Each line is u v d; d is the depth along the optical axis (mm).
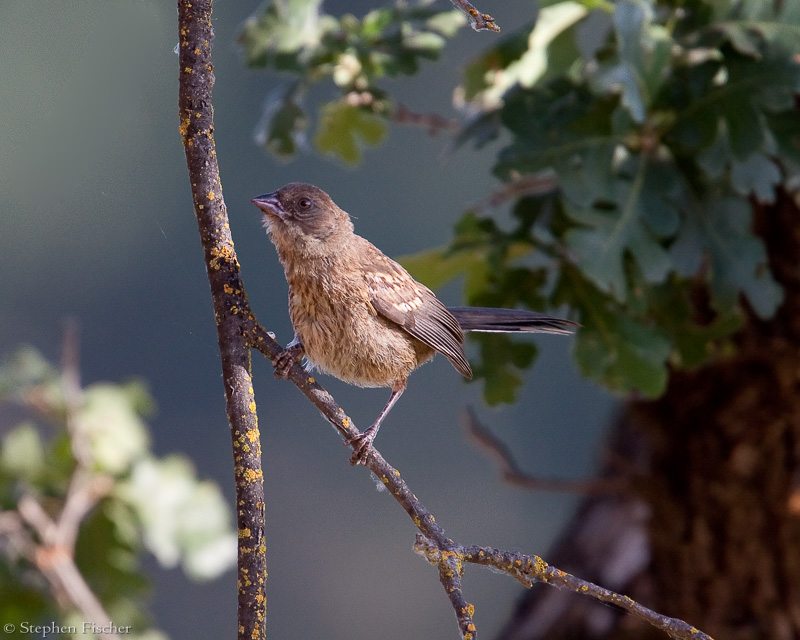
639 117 7832
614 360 8820
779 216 9766
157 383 18672
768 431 9734
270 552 18953
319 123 11359
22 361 9258
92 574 9078
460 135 9734
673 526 10062
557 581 5840
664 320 9117
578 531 11578
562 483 10359
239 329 6066
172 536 9070
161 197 18688
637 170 8477
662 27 8711
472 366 9695
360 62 10031
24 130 11742
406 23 10180
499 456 10539
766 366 9758
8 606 8492
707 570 9922
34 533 8758
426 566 19219
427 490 19766
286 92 10469
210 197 6145
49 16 11773
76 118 10828
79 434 8898
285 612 18641
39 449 9070
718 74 8484
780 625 9648
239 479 5867
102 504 9055
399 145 20859
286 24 10125
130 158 11305
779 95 8273
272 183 20172
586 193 8297
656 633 10289
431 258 10320
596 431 20000
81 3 10734
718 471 9883
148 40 10156
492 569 6129
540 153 8438
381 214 20641
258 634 5723
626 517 11156
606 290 8102
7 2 12391
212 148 6164
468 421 10641
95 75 10531
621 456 11062
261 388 19578
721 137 8406
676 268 8430
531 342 9648
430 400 20359
